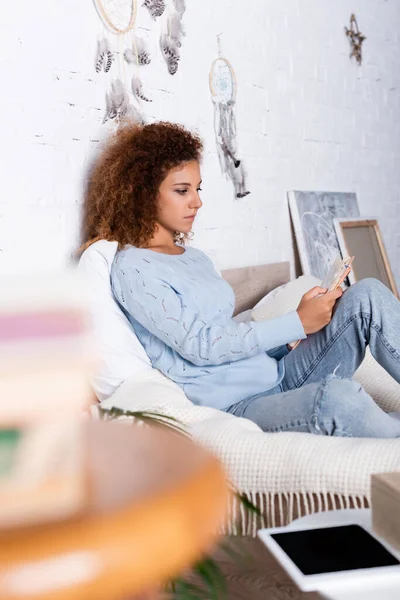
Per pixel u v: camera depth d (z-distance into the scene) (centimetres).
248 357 178
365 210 360
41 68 182
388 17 378
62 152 189
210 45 251
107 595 23
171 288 175
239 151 268
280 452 125
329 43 328
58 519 24
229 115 262
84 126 196
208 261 198
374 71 366
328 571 75
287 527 86
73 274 26
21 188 177
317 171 321
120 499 25
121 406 150
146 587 25
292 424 152
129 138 189
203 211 250
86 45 197
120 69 210
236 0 265
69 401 25
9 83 173
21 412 24
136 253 177
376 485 83
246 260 273
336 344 180
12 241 175
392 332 174
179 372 174
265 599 106
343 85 340
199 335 170
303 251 296
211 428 135
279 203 293
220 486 28
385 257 354
